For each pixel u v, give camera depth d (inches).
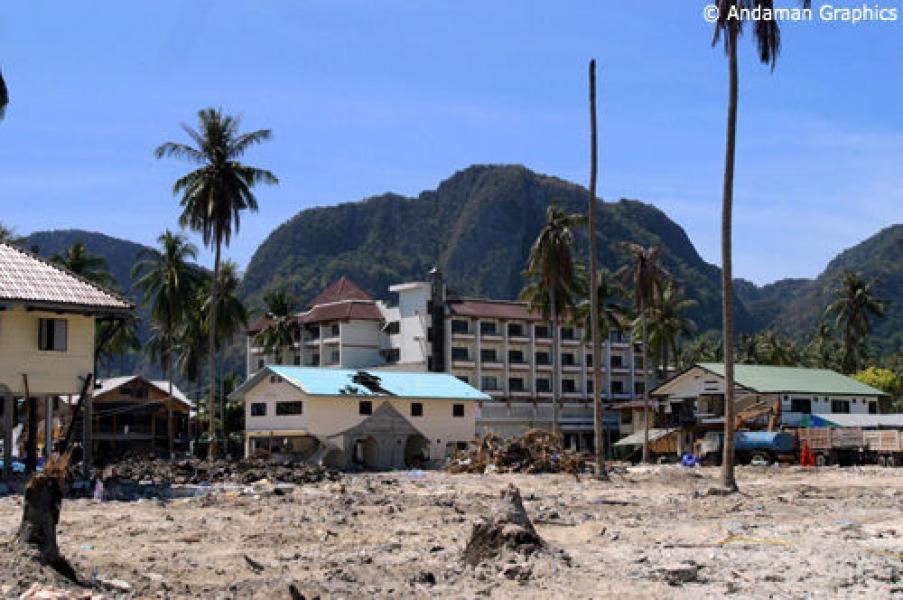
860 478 2049.7
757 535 953.5
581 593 660.1
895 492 1605.6
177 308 3516.2
